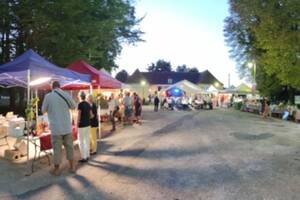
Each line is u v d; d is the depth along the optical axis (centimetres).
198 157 962
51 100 763
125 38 2912
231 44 4778
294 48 2719
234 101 5206
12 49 2184
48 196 615
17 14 1877
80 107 900
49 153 941
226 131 1633
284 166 849
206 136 1434
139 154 1008
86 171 800
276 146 1166
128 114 1991
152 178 732
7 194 629
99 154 1009
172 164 869
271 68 2953
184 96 4300
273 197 603
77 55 2000
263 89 3956
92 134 1005
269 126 1950
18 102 2620
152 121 2211
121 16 2450
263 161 908
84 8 1962
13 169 818
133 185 680
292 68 2759
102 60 2673
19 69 878
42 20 1825
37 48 2009
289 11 2717
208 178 731
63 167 838
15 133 956
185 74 8388
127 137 1396
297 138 1389
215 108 4991
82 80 1223
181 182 700
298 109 2531
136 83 8075
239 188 657
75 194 624
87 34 2025
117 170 808
